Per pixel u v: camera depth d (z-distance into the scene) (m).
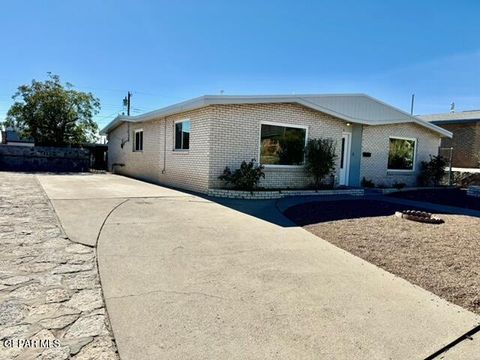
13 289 2.83
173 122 11.74
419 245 4.78
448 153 17.11
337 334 2.42
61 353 2.02
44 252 3.80
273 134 10.29
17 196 7.60
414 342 2.36
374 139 13.50
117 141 19.50
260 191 9.30
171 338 2.25
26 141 30.81
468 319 2.72
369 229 5.67
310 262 3.98
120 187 10.40
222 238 4.80
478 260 4.16
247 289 3.12
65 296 2.77
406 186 14.19
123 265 3.55
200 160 9.77
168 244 4.37
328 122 11.55
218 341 2.25
